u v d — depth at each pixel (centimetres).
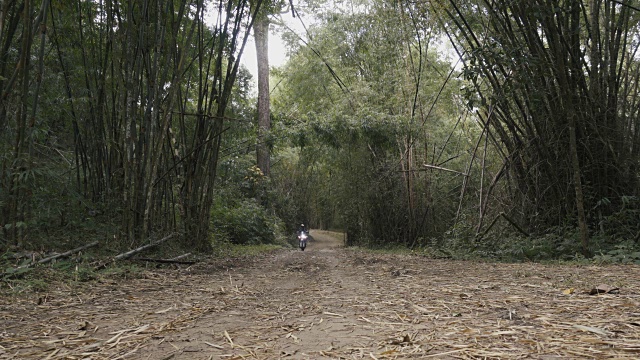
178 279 525
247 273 620
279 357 216
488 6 732
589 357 199
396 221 1438
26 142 594
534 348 215
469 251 866
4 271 430
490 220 995
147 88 649
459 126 1508
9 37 527
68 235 624
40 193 592
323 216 3134
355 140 1366
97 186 710
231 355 221
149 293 424
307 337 254
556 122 768
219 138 814
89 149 711
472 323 272
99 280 471
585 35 820
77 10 670
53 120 708
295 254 1134
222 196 1474
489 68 747
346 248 1555
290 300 389
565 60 729
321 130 1323
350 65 1509
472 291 400
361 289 444
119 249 612
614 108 764
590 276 467
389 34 1300
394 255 1030
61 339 253
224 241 1209
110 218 637
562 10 656
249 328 280
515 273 528
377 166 1441
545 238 773
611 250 681
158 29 635
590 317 274
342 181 1556
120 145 652
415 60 1395
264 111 1630
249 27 746
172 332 270
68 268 491
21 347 238
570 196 790
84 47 704
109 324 292
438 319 289
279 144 1438
